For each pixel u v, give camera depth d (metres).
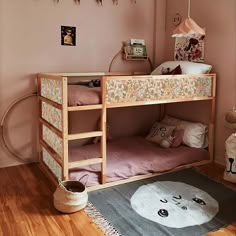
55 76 2.64
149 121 4.16
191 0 3.61
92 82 3.38
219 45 3.31
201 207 2.43
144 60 3.99
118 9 3.68
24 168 3.28
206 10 3.42
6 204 2.43
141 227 2.13
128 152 3.34
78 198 2.30
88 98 2.61
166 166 3.15
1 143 3.28
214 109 3.42
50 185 2.83
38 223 2.15
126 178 2.91
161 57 4.09
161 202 2.50
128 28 3.79
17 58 3.20
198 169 3.25
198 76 3.21
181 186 2.82
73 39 3.46
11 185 2.82
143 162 3.06
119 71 3.82
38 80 3.27
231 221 2.23
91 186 2.73
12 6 3.09
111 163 3.00
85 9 3.47
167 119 3.94
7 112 3.24
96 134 2.68
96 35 3.59
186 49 3.74
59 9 3.33
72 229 2.09
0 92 3.18
